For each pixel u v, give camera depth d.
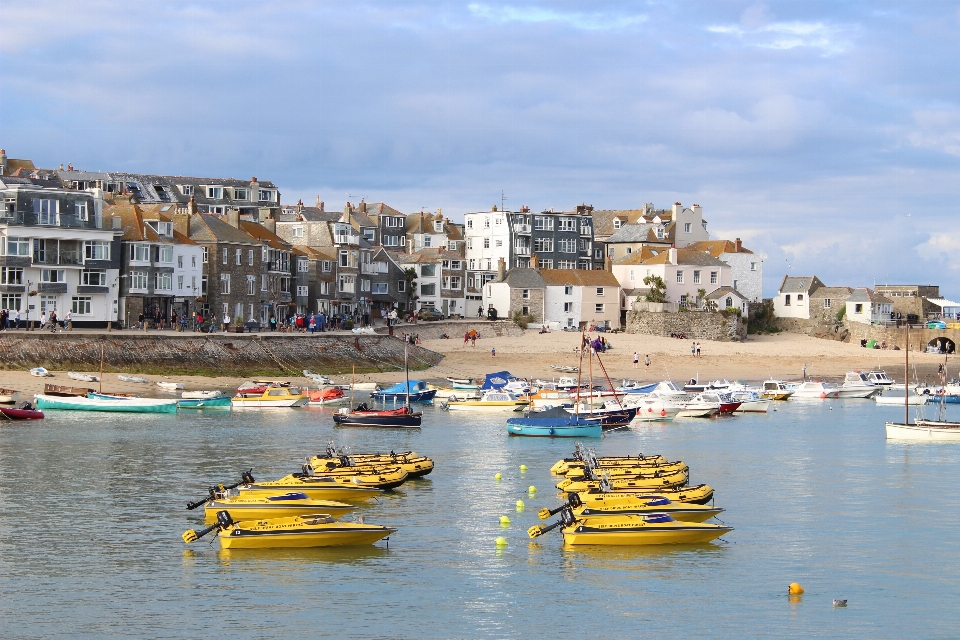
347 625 39.22
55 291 121.75
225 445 76.88
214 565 45.69
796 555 48.44
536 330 164.12
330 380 117.69
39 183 167.38
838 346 172.25
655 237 193.88
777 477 67.44
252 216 182.12
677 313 169.12
